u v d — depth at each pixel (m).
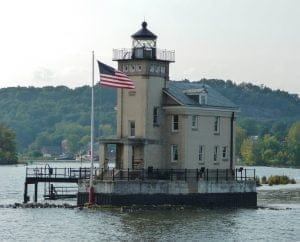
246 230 93.25
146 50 122.94
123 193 111.38
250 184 123.75
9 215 104.44
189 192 117.06
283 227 96.31
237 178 133.00
